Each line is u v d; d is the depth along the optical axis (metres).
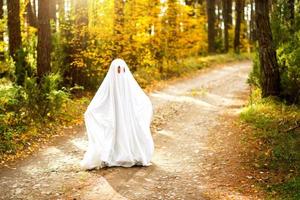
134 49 21.09
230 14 45.03
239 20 39.56
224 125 12.53
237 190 7.64
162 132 12.09
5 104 12.21
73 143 11.10
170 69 25.08
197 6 33.97
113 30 19.28
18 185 8.09
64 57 17.14
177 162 9.32
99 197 7.35
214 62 31.81
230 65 31.95
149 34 23.94
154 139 11.34
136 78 20.84
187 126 12.71
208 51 37.19
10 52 16.45
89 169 8.86
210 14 36.91
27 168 9.10
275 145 9.89
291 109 12.57
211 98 17.80
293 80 13.45
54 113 12.98
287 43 13.84
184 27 26.30
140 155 8.99
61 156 9.95
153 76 22.69
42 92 12.92
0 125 10.89
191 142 10.95
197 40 30.41
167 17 24.53
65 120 13.16
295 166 8.59
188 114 14.48
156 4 23.03
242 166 8.88
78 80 17.22
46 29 14.74
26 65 14.86
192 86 21.42
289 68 13.52
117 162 8.93
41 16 14.70
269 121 11.76
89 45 17.80
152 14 22.95
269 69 13.76
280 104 13.15
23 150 10.36
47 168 9.07
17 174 8.74
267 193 7.43
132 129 9.08
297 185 7.48
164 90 20.05
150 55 22.66
